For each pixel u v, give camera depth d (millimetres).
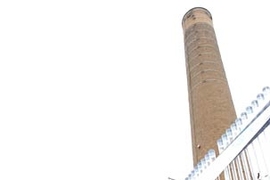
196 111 26562
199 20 35312
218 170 5703
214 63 30062
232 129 5941
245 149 5711
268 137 5535
